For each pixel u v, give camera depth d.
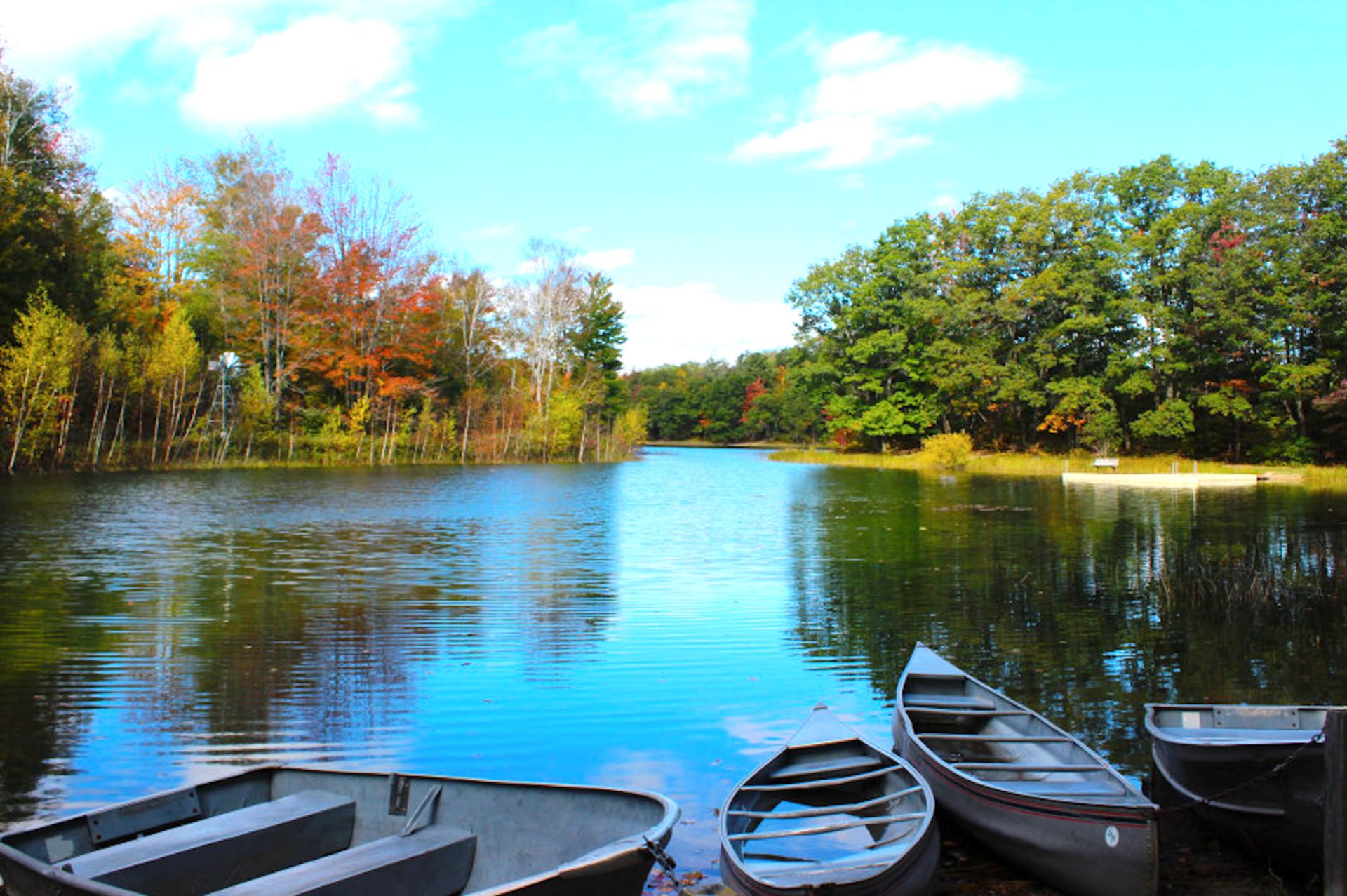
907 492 35.59
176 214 52.09
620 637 11.57
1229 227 46.19
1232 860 5.97
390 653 10.68
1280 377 44.69
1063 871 5.34
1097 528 23.09
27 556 17.09
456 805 5.05
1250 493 33.69
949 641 11.52
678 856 5.91
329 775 5.32
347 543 19.48
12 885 4.15
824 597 14.23
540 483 39.97
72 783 6.86
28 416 33.34
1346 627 12.31
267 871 4.78
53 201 37.50
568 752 7.68
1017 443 59.66
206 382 44.03
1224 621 12.65
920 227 60.59
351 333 52.25
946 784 6.18
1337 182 43.22
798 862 5.38
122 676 9.62
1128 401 52.41
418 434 54.59
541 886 3.85
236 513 24.73
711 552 18.95
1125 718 8.59
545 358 64.31
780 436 107.75
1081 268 53.28
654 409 118.00
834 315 63.44
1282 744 5.46
